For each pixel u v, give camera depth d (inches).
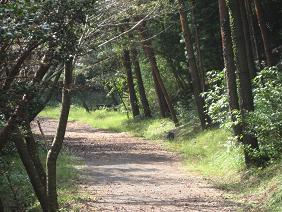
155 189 508.4
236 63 499.8
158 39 1020.5
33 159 361.4
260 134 484.1
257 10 733.3
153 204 430.9
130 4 532.7
